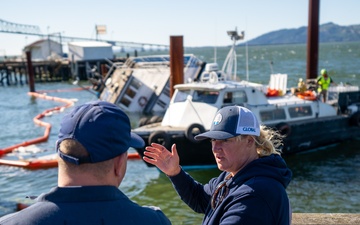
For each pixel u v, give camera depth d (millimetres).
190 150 12102
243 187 2254
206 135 2459
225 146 2441
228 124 2430
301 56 112875
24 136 20438
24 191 11523
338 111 15438
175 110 13320
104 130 1568
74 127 1562
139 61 30938
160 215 1716
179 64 17844
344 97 15570
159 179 12070
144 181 11938
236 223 2160
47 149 16734
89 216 1498
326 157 13773
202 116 12703
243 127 2410
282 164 2412
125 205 1595
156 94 25547
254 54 139500
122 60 56656
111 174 1616
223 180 2793
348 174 12055
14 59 67000
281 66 68500
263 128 2623
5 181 12398
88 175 1570
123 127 1632
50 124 22391
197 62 25938
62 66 57281
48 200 1519
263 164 2350
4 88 50031
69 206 1503
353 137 15461
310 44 19266
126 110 25641
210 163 12398
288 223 2289
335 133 14852
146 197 10750
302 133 13898
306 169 12625
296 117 14219
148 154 2930
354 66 62188
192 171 12461
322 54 113500
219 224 2250
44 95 37969
